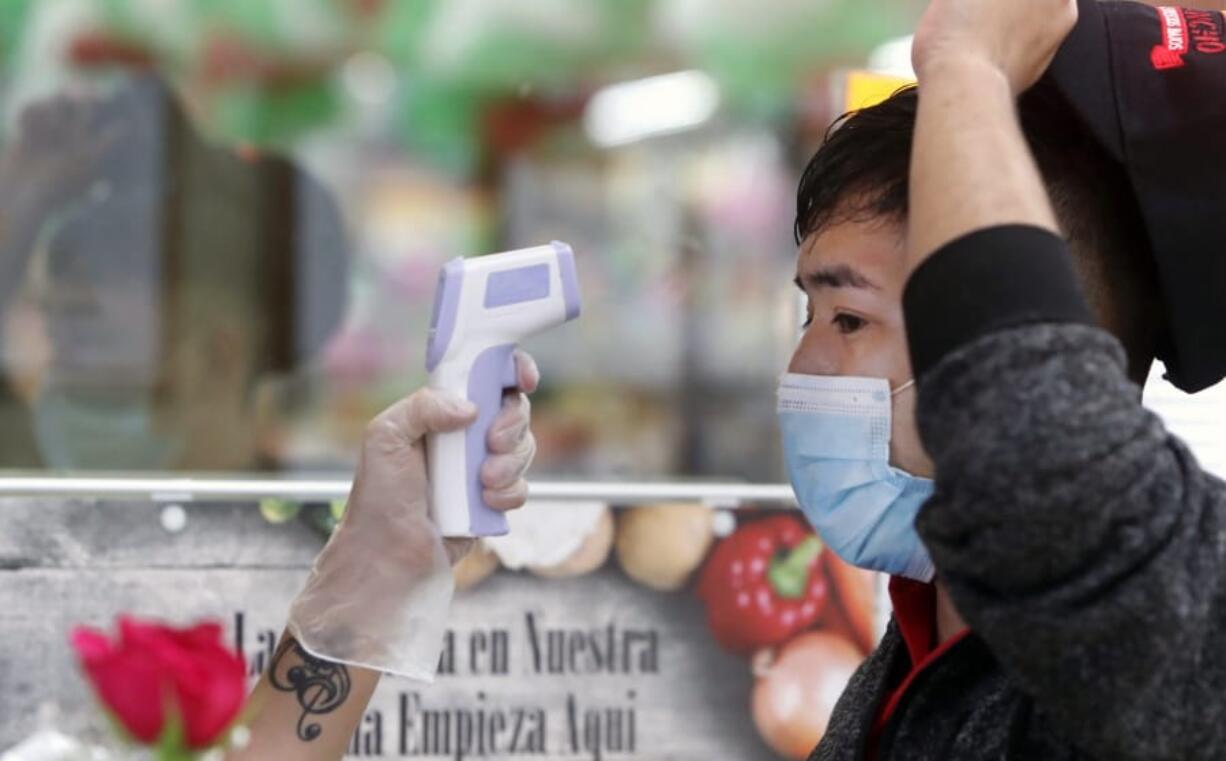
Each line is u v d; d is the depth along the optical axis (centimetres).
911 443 132
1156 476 101
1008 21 117
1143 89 122
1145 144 121
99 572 186
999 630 102
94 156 303
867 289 131
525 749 199
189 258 305
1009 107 113
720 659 204
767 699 205
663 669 203
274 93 399
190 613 189
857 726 140
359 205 408
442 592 144
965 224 107
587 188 424
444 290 135
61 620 184
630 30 401
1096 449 98
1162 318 129
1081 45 124
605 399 362
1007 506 99
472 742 198
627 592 202
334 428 313
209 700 94
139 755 178
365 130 414
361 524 142
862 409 132
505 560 199
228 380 296
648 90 416
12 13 336
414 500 141
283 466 286
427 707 196
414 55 409
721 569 204
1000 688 121
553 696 200
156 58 363
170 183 309
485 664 198
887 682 135
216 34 377
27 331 280
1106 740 103
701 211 395
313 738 145
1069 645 100
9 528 183
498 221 419
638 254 394
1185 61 122
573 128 431
